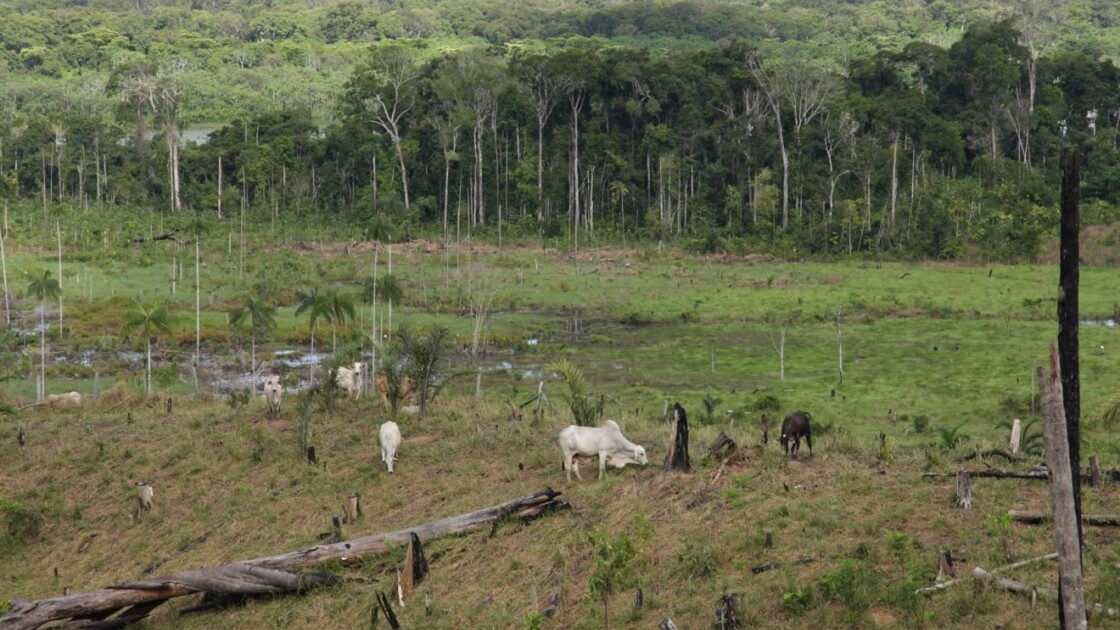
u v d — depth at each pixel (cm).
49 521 2489
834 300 7112
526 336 6034
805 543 1609
